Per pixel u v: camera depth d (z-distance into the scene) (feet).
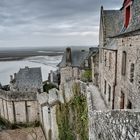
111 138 23.18
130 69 38.06
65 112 67.26
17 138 85.92
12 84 128.88
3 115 105.70
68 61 132.46
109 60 55.88
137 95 33.81
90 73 102.06
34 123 98.12
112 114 23.66
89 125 41.75
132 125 19.58
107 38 65.10
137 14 35.35
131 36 37.06
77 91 60.95
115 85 50.08
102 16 68.64
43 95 87.15
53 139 77.61
